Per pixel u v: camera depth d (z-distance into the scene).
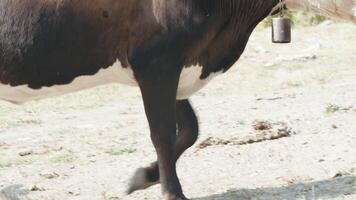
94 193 9.66
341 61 19.83
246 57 20.95
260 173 9.98
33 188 9.97
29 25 8.20
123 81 8.62
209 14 8.22
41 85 8.42
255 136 11.95
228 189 9.26
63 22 8.22
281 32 8.77
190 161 10.90
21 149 12.69
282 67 19.58
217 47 8.52
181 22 8.13
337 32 23.36
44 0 8.22
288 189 9.05
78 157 11.98
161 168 8.39
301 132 12.41
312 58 20.27
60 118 15.63
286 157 10.78
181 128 8.92
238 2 8.41
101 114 15.88
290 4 8.66
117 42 8.28
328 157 10.58
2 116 15.85
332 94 16.06
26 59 8.27
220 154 11.21
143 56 8.20
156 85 8.22
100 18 8.22
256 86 17.91
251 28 8.73
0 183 10.47
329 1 8.54
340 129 12.43
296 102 15.51
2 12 8.24
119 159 11.69
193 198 8.95
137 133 13.64
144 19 8.17
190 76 8.48
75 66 8.34
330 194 8.72
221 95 17.09
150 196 9.19
